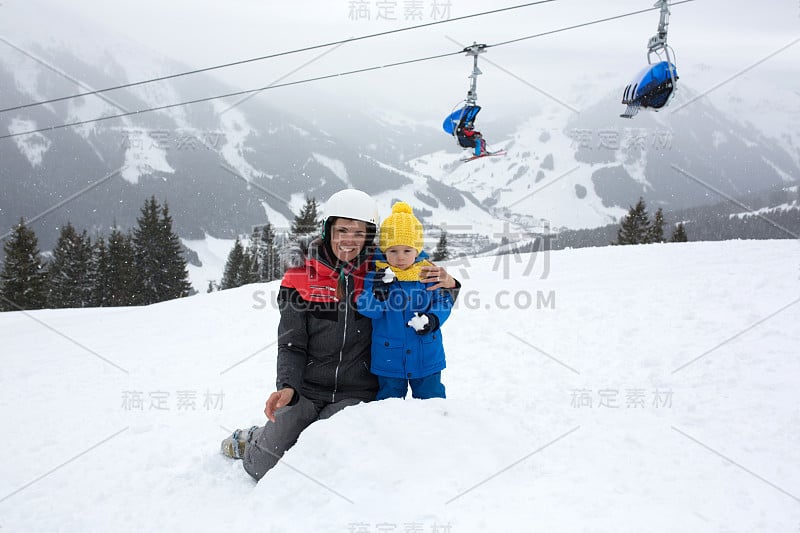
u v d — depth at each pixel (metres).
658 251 10.78
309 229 38.19
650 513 2.15
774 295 5.45
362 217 2.82
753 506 2.25
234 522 2.35
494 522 2.02
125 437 3.90
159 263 49.88
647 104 7.61
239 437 3.21
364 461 2.38
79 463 3.46
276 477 2.46
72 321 10.16
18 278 39.84
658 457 2.74
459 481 2.29
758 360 3.93
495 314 6.66
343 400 2.96
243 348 6.81
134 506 2.77
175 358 6.54
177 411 4.46
